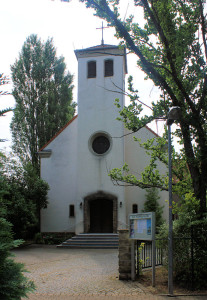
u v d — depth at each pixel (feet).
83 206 67.46
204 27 32.73
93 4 32.65
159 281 28.53
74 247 58.18
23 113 91.91
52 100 96.58
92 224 69.41
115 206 66.39
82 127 70.74
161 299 23.24
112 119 69.87
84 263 39.91
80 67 73.41
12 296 14.92
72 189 71.92
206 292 25.20
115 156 68.28
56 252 51.93
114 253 50.21
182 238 27.66
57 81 101.19
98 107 70.95
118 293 24.89
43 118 93.45
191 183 33.06
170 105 33.45
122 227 65.16
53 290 25.88
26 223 59.98
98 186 67.77
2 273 14.88
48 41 101.09
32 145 91.61
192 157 30.96
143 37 33.71
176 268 27.66
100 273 32.99
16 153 90.99
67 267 36.91
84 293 24.91
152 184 37.73
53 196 72.18
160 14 31.07
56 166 73.41
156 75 32.14
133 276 29.25
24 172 69.36
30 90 95.81
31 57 98.22
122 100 70.49
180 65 32.42
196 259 27.14
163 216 68.64
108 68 72.74
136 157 71.67
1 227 15.98
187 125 31.32
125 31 32.58
